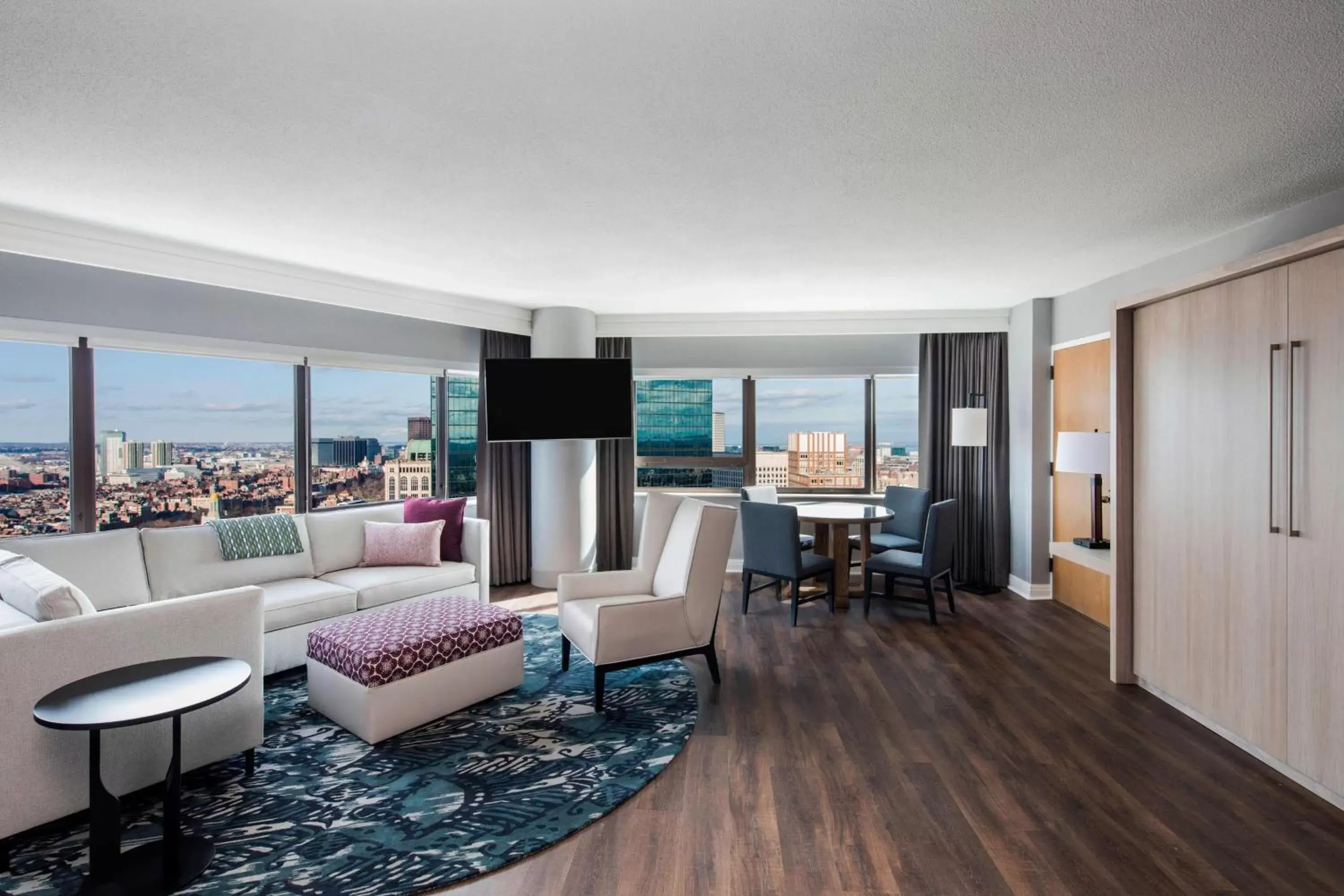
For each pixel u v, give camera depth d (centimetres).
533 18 165
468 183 278
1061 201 299
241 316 446
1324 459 237
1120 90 200
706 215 319
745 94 204
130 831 222
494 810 234
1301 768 248
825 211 313
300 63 186
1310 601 244
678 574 359
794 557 455
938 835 220
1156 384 326
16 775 203
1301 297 245
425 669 300
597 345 609
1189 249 373
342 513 462
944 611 493
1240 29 168
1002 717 310
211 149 243
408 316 492
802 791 247
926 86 199
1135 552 344
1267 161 254
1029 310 524
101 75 191
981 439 531
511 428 533
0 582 262
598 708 317
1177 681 314
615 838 219
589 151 246
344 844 215
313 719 310
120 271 375
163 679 211
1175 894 191
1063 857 208
